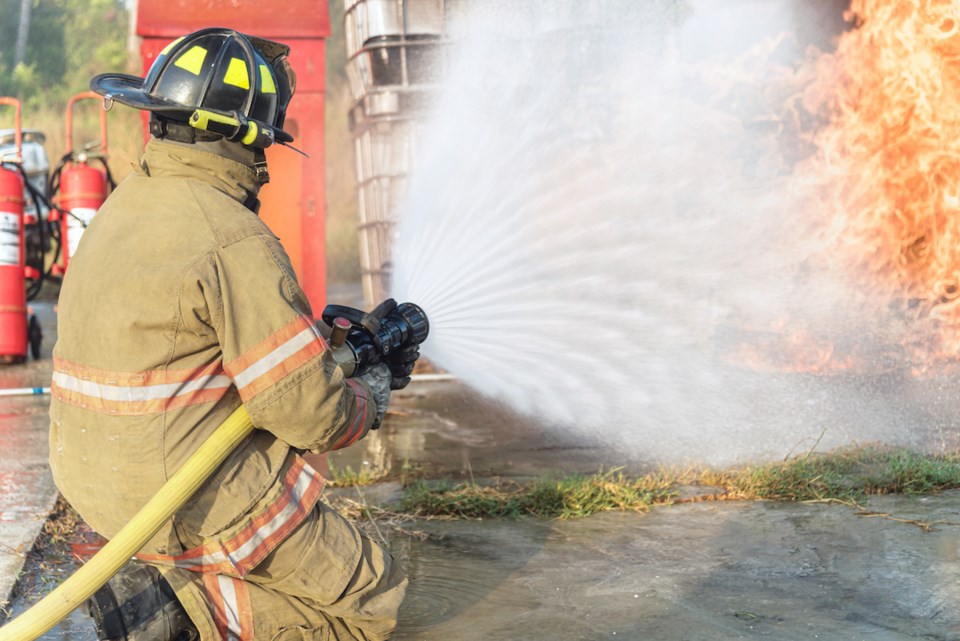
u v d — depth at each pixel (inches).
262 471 92.0
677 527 145.3
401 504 157.6
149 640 94.1
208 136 92.0
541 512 154.8
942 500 155.3
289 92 101.3
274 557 93.3
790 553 132.4
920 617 110.3
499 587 123.6
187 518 89.6
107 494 89.4
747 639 105.7
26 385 287.1
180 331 86.7
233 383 90.7
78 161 349.7
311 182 239.0
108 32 892.0
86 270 89.6
